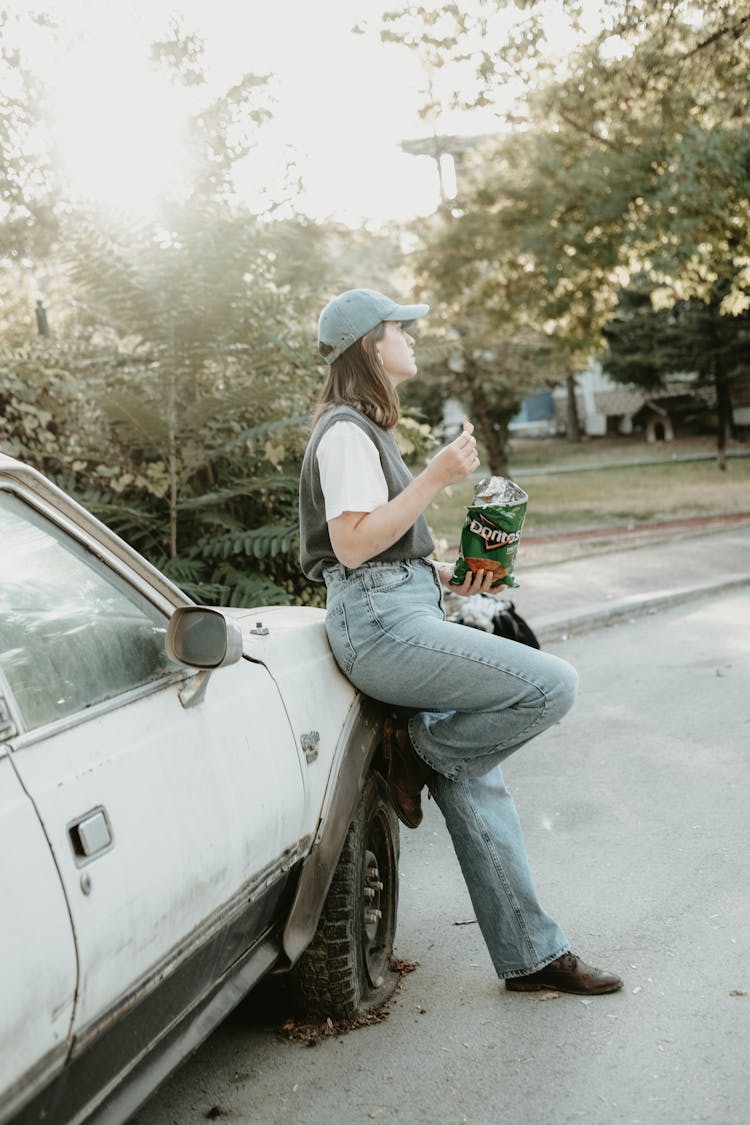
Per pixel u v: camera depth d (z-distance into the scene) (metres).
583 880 4.54
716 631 10.09
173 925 2.37
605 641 10.20
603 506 24.64
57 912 1.96
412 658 3.32
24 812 1.96
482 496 3.56
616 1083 3.03
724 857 4.68
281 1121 2.94
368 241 18.03
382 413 3.38
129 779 2.27
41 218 8.36
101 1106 2.27
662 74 13.86
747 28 12.94
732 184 14.70
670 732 6.75
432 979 3.76
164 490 7.01
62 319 8.67
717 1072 3.05
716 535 17.72
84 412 7.29
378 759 3.70
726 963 3.71
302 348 7.59
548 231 17.02
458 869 4.88
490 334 21.69
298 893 3.12
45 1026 1.93
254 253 7.00
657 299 19.16
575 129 15.77
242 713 2.82
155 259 6.82
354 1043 3.33
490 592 3.71
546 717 3.37
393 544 3.40
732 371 31.38
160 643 2.62
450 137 18.92
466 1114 2.93
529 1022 3.40
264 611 3.71
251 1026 3.46
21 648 2.17
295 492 7.56
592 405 48.22
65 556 2.42
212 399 6.98
